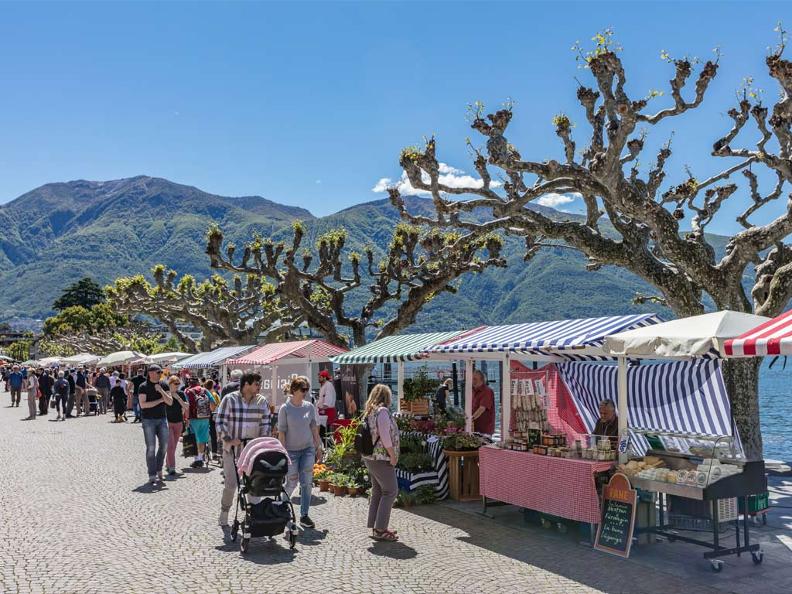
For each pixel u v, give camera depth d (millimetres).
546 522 9047
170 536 8281
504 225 15219
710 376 10484
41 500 10484
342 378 21750
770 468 14336
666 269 14266
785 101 12844
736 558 7691
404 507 10438
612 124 12836
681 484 7355
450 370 17828
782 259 14086
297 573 6824
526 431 9875
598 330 8930
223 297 41562
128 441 19406
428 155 15281
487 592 6332
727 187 17672
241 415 8633
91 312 112438
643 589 6492
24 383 44344
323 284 28438
